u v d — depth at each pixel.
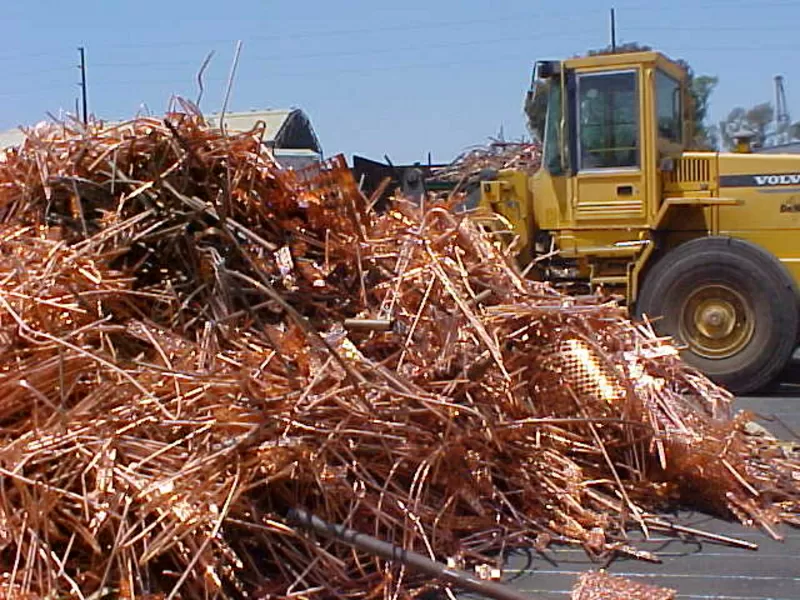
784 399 7.09
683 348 5.11
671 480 4.06
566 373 4.09
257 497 3.22
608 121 7.69
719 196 7.65
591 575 3.31
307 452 3.22
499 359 3.75
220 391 3.29
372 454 3.44
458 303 3.98
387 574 3.17
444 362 3.82
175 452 3.15
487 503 3.71
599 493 4.00
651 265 7.77
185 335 3.79
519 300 4.39
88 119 4.40
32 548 2.89
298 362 3.54
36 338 3.46
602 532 3.65
